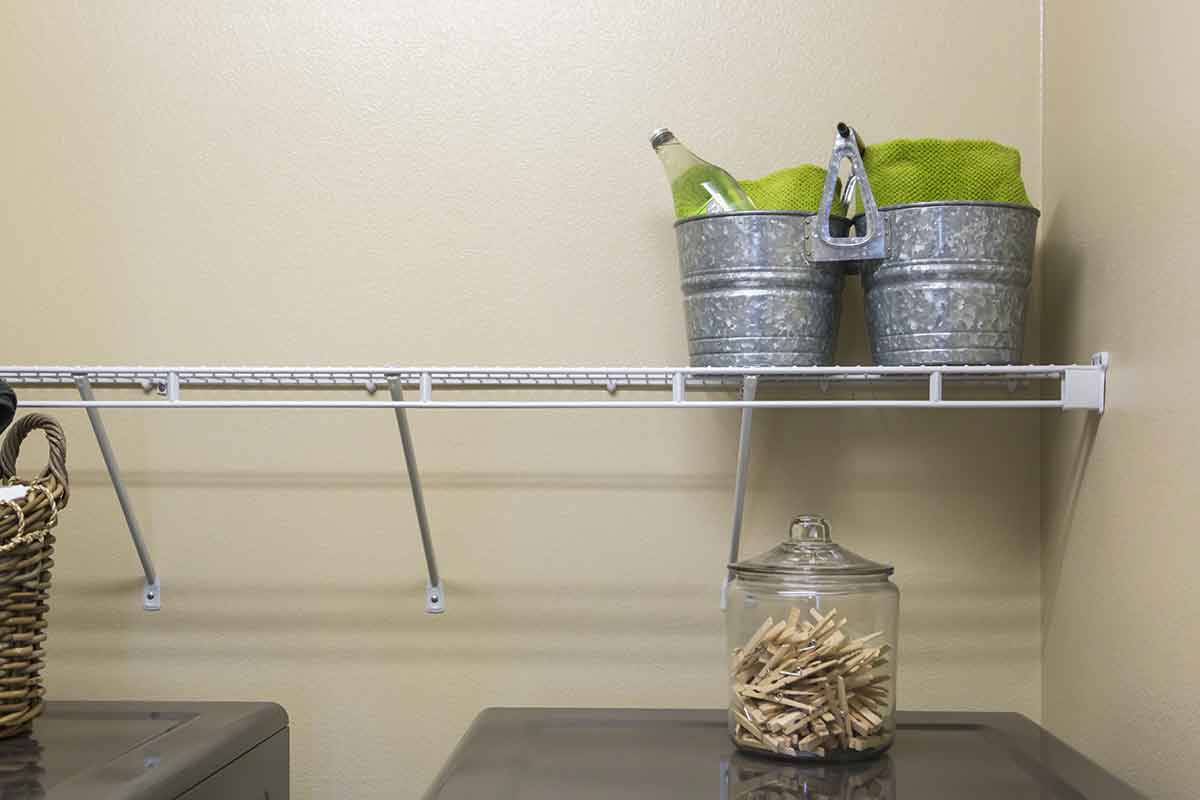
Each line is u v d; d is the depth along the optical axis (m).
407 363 1.68
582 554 1.68
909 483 1.67
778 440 1.67
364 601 1.69
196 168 1.69
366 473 1.69
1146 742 1.27
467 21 1.69
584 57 1.68
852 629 1.35
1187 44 1.17
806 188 1.46
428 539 1.63
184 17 1.70
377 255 1.69
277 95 1.69
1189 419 1.16
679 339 1.67
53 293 1.69
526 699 1.68
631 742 1.41
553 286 1.68
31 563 1.38
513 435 1.68
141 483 1.70
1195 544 1.15
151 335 1.69
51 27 1.70
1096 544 1.42
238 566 1.70
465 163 1.69
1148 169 1.26
